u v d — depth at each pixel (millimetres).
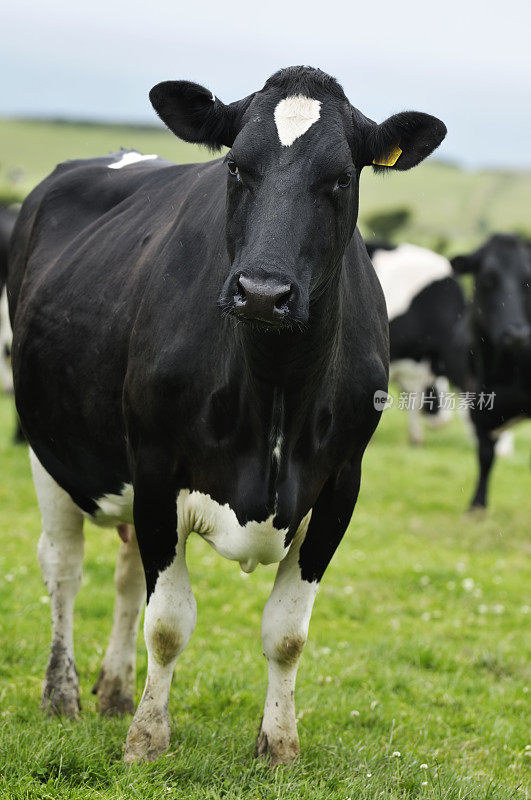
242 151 7605
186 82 8141
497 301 22500
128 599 10758
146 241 9766
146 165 11758
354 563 19047
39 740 9055
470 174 187500
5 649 12594
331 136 7625
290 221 7246
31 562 17266
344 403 8734
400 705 11992
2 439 28359
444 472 28734
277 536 8406
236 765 8859
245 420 8164
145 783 8195
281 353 7707
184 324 8539
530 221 148375
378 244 31531
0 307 35750
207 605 16078
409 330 30328
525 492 27125
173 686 11820
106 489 10117
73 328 10008
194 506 8719
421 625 15930
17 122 186375
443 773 9086
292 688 9164
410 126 8172
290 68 8102
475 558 20172
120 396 9344
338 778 8812
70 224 11359
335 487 9047
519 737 11211
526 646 14938
